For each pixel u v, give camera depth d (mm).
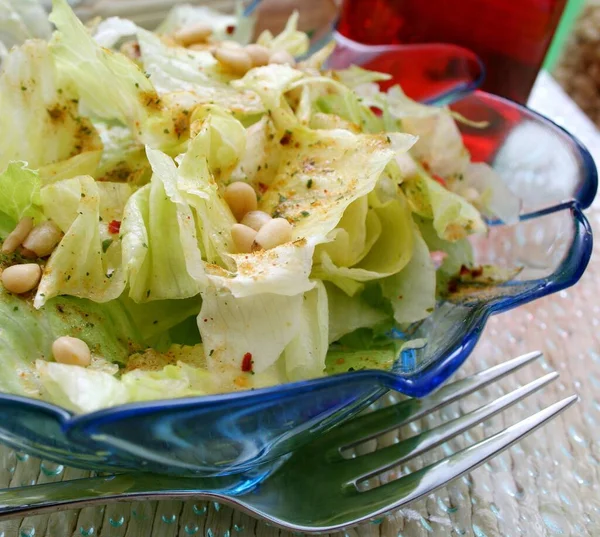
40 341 169
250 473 177
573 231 199
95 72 203
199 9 288
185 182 176
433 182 212
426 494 176
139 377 160
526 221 224
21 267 171
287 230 179
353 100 220
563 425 208
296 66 233
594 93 556
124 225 178
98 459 157
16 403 138
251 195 191
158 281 180
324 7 310
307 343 176
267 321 169
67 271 175
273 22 301
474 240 234
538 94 353
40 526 173
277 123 203
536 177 234
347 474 182
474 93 250
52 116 205
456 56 262
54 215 182
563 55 557
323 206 187
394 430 198
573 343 233
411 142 189
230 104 214
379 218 204
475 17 278
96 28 249
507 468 195
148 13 299
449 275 218
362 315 197
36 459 186
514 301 181
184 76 222
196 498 171
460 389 201
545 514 186
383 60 275
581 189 214
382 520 180
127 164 211
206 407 139
